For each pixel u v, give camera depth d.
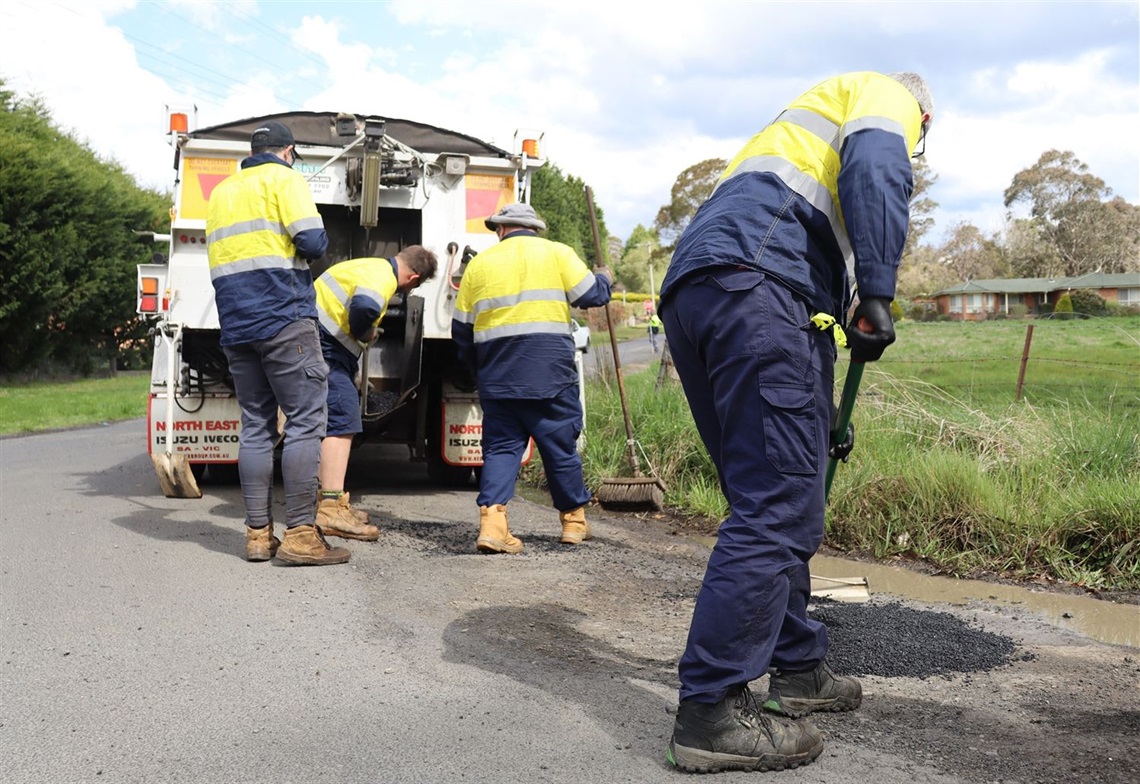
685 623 4.08
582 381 8.97
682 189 74.56
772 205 2.65
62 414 16.95
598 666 3.45
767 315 2.56
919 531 5.82
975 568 5.45
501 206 7.59
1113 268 101.62
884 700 3.14
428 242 7.46
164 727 2.85
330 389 5.74
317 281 5.81
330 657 3.50
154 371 7.28
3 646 3.60
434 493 7.82
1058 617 4.45
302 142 7.45
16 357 28.12
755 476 2.60
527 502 7.56
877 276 2.50
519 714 2.96
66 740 2.76
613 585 4.76
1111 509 5.38
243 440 5.07
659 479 7.00
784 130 2.76
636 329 62.12
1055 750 2.72
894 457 6.58
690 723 2.57
